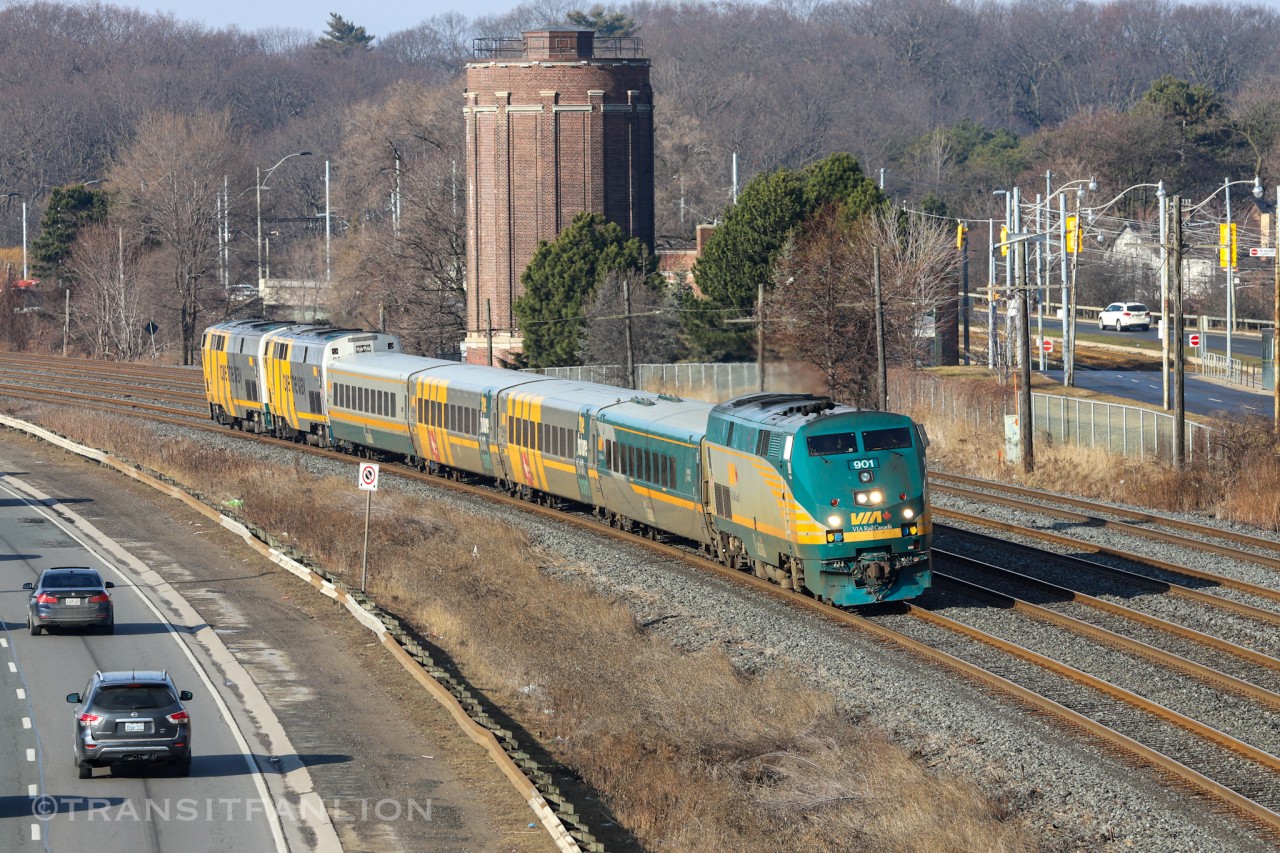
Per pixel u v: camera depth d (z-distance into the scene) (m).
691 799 101.81
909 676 123.56
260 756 114.00
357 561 180.50
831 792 101.81
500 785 107.12
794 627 139.50
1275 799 96.25
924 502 142.88
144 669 139.25
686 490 167.88
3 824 99.50
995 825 94.31
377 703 127.31
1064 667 123.12
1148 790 98.50
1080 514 191.12
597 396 197.12
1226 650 128.25
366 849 95.62
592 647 138.88
